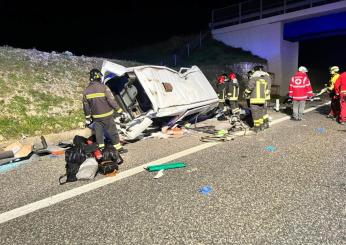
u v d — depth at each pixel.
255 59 25.47
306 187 4.34
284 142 6.89
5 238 3.35
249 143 6.91
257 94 8.01
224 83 10.98
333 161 5.43
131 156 6.25
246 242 3.08
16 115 8.48
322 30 23.30
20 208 4.06
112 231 3.39
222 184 4.55
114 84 8.45
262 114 8.12
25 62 11.48
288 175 4.82
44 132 8.36
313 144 6.63
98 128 6.29
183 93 8.83
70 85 11.07
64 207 4.03
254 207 3.80
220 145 6.84
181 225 3.45
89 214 3.80
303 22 24.08
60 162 6.11
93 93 6.14
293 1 24.19
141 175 5.08
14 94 9.27
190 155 6.12
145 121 7.43
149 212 3.78
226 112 11.01
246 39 27.08
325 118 9.93
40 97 9.68
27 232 3.45
